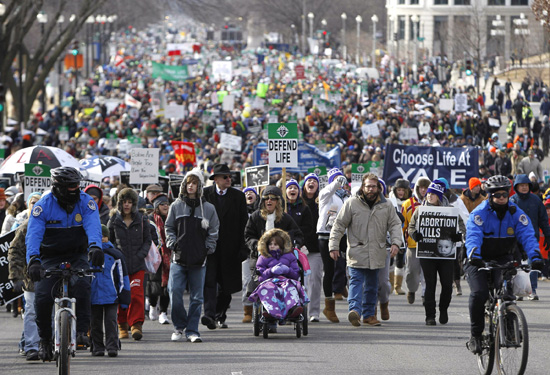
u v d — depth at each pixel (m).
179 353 31.16
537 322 37.38
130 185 55.47
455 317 39.41
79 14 133.00
